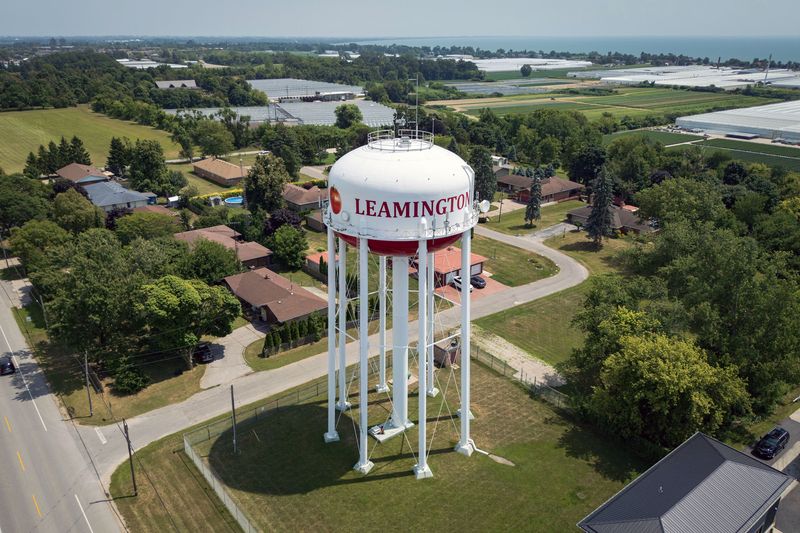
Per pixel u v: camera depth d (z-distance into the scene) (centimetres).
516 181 12938
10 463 4547
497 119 18700
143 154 12319
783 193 11300
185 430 4938
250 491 4191
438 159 4147
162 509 4041
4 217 8856
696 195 9356
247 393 5512
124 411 5225
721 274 5375
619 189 12088
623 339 4762
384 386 5522
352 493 4172
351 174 4066
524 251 9488
